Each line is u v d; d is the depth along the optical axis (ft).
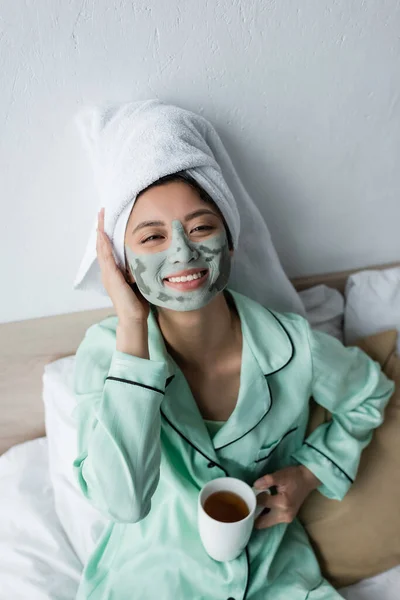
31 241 2.79
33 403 3.32
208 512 2.23
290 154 2.84
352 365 2.67
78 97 2.41
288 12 2.41
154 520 2.50
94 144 2.42
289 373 2.49
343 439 2.68
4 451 3.45
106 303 3.15
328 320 3.27
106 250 2.18
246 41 2.44
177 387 2.39
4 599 2.54
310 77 2.62
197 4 2.29
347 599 2.64
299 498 2.52
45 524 2.83
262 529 2.54
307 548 2.69
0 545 2.77
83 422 2.33
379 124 2.86
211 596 2.38
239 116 2.65
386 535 2.72
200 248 2.03
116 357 2.14
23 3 2.13
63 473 2.95
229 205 2.18
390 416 2.89
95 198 2.74
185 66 2.44
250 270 2.91
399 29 2.59
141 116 2.23
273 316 2.55
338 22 2.49
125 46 2.33
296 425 2.65
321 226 3.18
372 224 3.26
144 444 2.07
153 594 2.38
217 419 2.54
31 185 2.61
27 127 2.43
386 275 3.25
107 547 2.61
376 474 2.79
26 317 3.06
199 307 2.09
